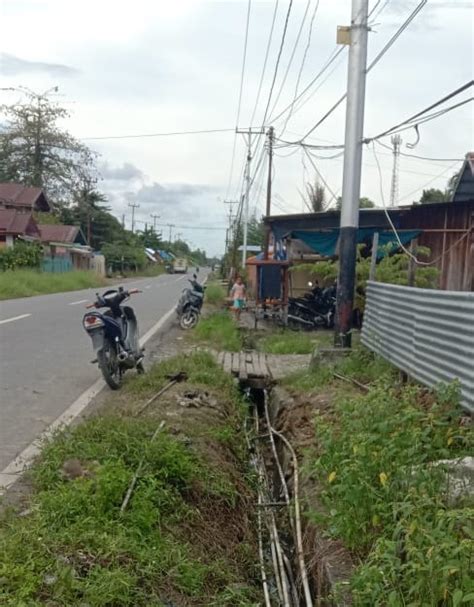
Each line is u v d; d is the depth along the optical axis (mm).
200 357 8773
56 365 8273
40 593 2633
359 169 8898
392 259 12320
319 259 17453
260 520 4816
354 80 8820
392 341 7176
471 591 2234
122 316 7539
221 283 42281
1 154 47000
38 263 32219
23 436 5035
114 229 67500
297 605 3670
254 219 52750
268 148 28625
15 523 3193
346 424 4355
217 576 3482
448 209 14367
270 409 8148
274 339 13242
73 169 48406
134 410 5742
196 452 4762
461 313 4828
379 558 2699
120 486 3592
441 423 4023
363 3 8758
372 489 3279
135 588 2836
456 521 2643
